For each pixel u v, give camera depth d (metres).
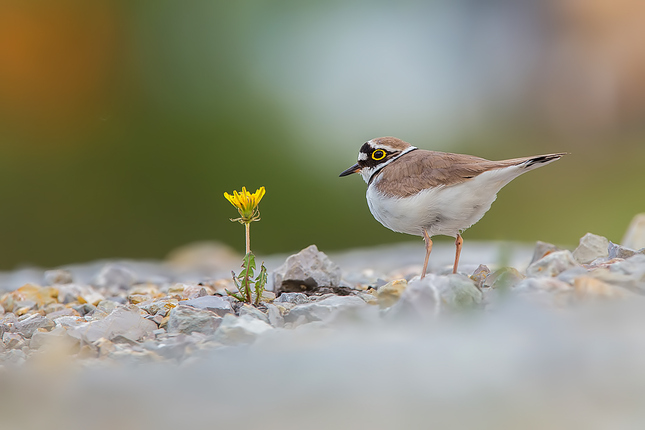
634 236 7.34
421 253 10.55
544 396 2.77
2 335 5.22
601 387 2.79
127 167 16.83
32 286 6.94
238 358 3.60
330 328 4.16
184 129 17.17
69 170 16.70
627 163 17.86
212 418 2.85
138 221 16.61
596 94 19.72
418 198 5.60
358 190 16.81
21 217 16.38
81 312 6.13
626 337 3.24
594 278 4.15
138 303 6.08
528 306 3.87
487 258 9.30
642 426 2.51
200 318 4.71
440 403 2.78
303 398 2.94
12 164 16.61
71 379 3.52
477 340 3.46
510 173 5.36
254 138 17.25
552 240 15.70
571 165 17.98
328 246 16.66
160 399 3.09
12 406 3.20
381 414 2.74
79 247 16.48
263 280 5.36
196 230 16.66
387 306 4.57
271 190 16.75
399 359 3.28
